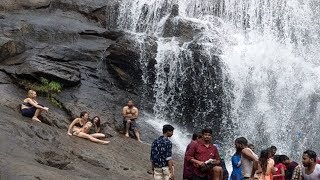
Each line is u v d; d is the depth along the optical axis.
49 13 21.09
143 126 17.05
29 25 18.97
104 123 15.68
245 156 9.17
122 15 21.58
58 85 16.75
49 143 11.99
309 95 19.78
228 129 18.88
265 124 19.23
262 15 22.03
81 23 20.89
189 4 21.86
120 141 14.89
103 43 19.78
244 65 19.53
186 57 18.86
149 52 18.67
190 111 18.86
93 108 16.50
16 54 17.59
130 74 18.66
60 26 19.80
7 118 12.42
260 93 19.48
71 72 17.36
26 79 16.61
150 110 18.44
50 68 17.00
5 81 16.30
